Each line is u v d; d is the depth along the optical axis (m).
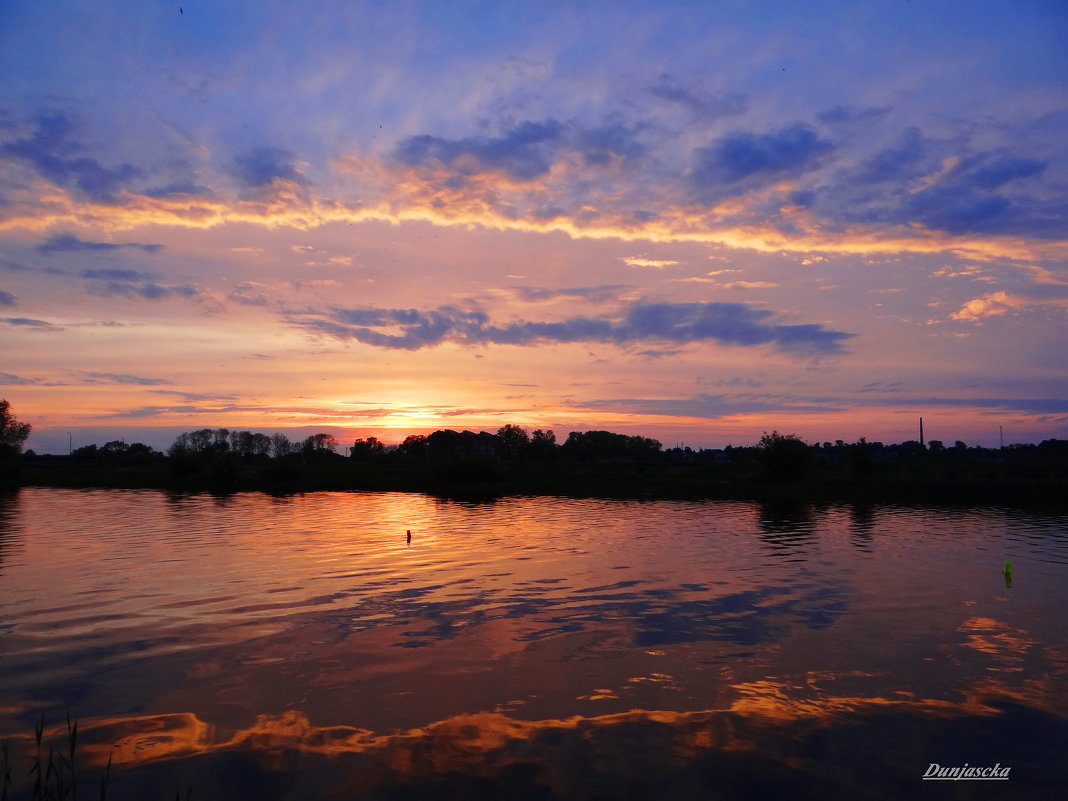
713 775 11.18
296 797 10.57
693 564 29.91
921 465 105.50
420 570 28.55
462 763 11.58
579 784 10.91
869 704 13.92
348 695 14.51
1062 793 10.65
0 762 11.63
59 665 16.38
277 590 24.61
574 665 16.31
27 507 62.62
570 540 38.12
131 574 27.84
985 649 17.39
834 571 28.05
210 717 13.43
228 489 90.00
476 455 102.00
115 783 10.96
